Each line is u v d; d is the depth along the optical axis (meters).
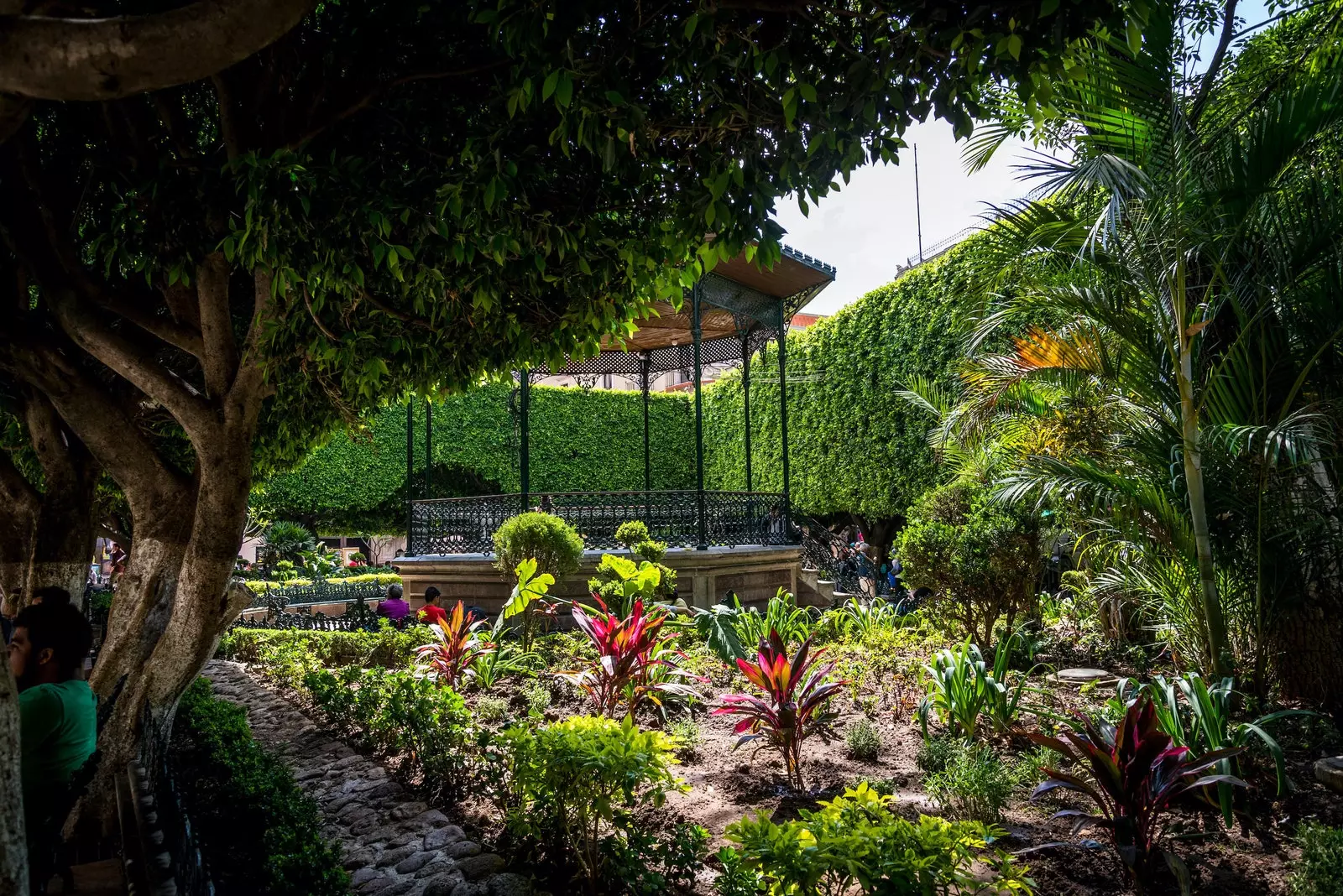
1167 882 3.27
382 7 3.60
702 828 3.64
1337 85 5.11
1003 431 7.81
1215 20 7.63
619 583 9.24
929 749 4.79
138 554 4.57
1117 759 3.37
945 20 2.58
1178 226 5.42
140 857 2.70
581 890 3.42
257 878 3.48
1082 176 5.38
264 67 3.78
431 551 14.03
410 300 4.34
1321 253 5.40
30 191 4.25
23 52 1.83
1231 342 6.20
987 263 6.73
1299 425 5.13
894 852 2.48
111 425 4.50
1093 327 6.12
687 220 3.67
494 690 7.19
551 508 13.18
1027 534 7.39
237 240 3.52
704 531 12.98
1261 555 5.47
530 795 3.65
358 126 3.86
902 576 8.12
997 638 7.64
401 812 4.50
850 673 6.89
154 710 4.34
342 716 6.48
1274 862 3.40
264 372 4.19
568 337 4.73
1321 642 5.42
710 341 18.05
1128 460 6.29
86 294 4.28
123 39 1.82
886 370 15.81
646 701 6.27
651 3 2.76
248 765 4.57
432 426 22.25
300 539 20.94
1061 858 3.48
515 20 2.55
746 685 7.00
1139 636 7.68
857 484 16.75
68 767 2.80
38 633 2.96
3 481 5.72
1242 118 5.88
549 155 3.76
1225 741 4.01
